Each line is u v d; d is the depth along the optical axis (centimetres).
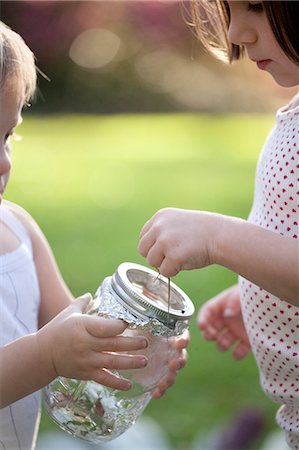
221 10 162
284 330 156
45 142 780
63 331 139
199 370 313
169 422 274
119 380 139
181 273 403
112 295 139
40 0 958
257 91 952
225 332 194
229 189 591
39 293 175
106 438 148
